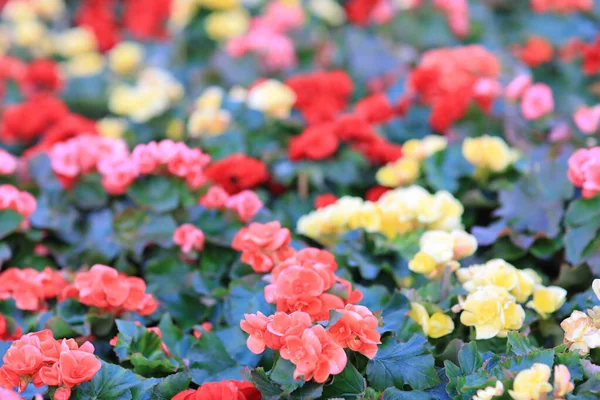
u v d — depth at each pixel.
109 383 1.27
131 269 1.47
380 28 2.07
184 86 2.06
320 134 1.58
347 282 1.32
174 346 1.38
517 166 1.55
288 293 1.28
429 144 1.59
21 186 1.55
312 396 1.25
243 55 1.93
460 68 1.75
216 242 1.46
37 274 1.42
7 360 1.26
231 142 1.65
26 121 1.73
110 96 1.98
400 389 1.28
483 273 1.35
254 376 1.27
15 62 2.06
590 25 2.02
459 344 1.32
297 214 1.59
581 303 1.36
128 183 1.46
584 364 1.25
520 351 1.28
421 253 1.37
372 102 1.72
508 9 2.37
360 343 1.26
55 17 2.55
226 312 1.37
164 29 2.40
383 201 1.45
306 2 2.26
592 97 1.83
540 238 1.44
